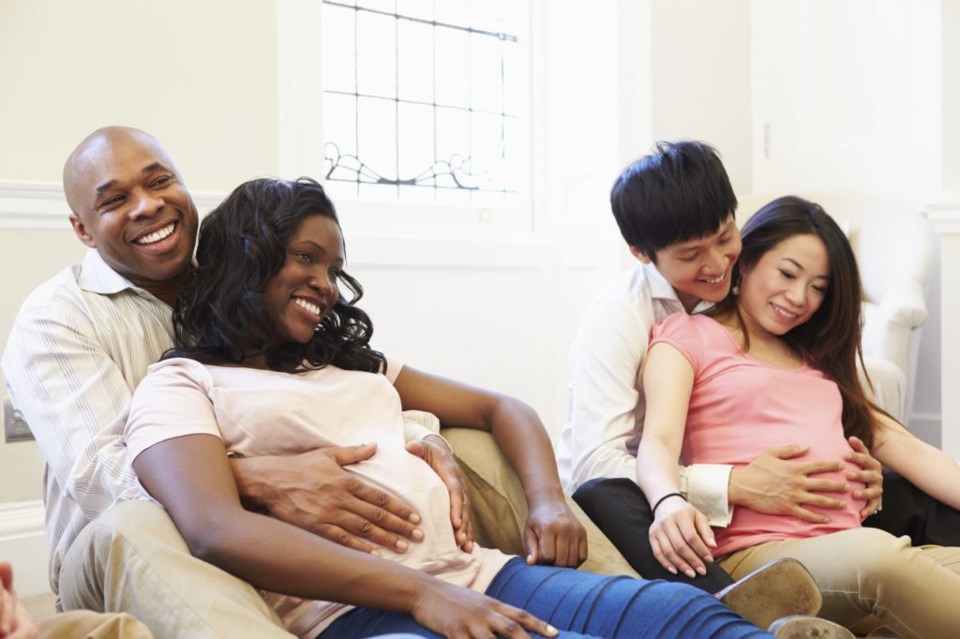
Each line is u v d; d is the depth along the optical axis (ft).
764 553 4.69
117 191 4.54
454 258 11.09
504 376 11.68
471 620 3.45
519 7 12.26
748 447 5.00
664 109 11.52
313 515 3.85
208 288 4.43
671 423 4.99
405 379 5.07
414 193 11.50
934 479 5.20
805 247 5.27
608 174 11.39
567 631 3.70
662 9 11.48
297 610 3.90
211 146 8.73
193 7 8.60
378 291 10.54
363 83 11.04
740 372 5.16
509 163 12.32
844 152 11.58
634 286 5.62
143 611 3.44
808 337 5.49
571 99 11.89
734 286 5.55
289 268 4.34
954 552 4.84
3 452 7.63
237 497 3.77
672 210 5.15
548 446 4.76
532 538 4.31
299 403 4.18
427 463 4.35
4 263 7.68
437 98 11.67
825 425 5.05
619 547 4.62
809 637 3.68
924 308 8.85
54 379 4.41
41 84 7.87
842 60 11.59
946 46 9.48
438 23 11.64
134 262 4.62
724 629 3.49
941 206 9.42
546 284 12.06
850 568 4.41
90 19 8.09
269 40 9.07
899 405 8.33
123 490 4.01
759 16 12.23
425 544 4.02
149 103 8.39
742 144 12.24
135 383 4.65
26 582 7.65
